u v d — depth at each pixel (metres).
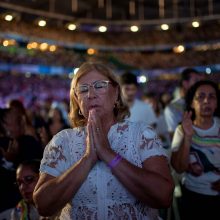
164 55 17.23
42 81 19.20
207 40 15.15
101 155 1.71
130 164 1.70
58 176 1.76
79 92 1.88
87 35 15.04
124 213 1.74
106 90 1.86
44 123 5.29
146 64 17.36
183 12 14.04
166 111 4.33
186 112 3.03
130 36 15.67
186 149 2.95
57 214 2.06
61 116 5.89
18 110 4.03
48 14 12.17
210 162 3.00
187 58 17.30
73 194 1.70
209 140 3.03
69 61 17.05
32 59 17.09
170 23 13.31
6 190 3.35
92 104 1.84
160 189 1.66
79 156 1.83
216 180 2.99
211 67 16.95
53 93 19.16
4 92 17.52
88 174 1.76
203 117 3.08
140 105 4.71
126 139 1.82
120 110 1.99
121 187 1.75
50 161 1.83
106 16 14.47
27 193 2.82
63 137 1.89
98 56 16.34
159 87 17.95
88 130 1.76
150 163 1.75
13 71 16.95
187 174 3.12
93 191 1.76
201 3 13.41
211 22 13.69
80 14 14.06
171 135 4.23
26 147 3.68
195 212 3.06
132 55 16.84
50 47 14.40
